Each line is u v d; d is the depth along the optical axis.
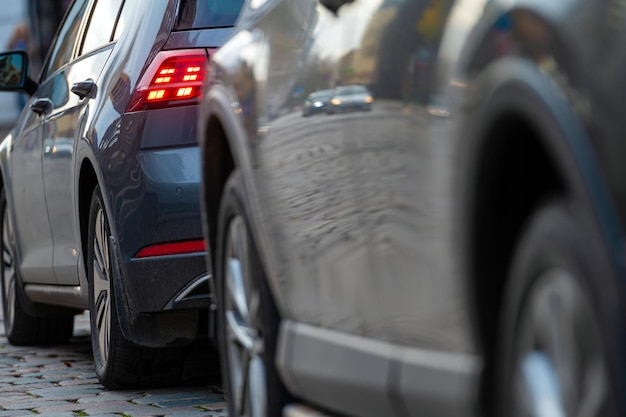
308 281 5.88
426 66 4.55
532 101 3.73
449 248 4.39
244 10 7.33
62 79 11.85
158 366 9.99
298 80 5.89
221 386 10.19
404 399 4.88
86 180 10.59
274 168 6.15
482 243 4.15
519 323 4.02
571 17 3.62
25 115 13.34
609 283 3.48
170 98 9.35
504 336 4.14
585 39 3.56
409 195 4.72
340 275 5.50
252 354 6.63
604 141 3.48
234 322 6.95
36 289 12.95
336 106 5.38
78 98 10.93
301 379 5.96
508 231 4.12
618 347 3.45
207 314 9.75
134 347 9.84
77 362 12.29
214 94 7.05
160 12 9.66
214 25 9.58
